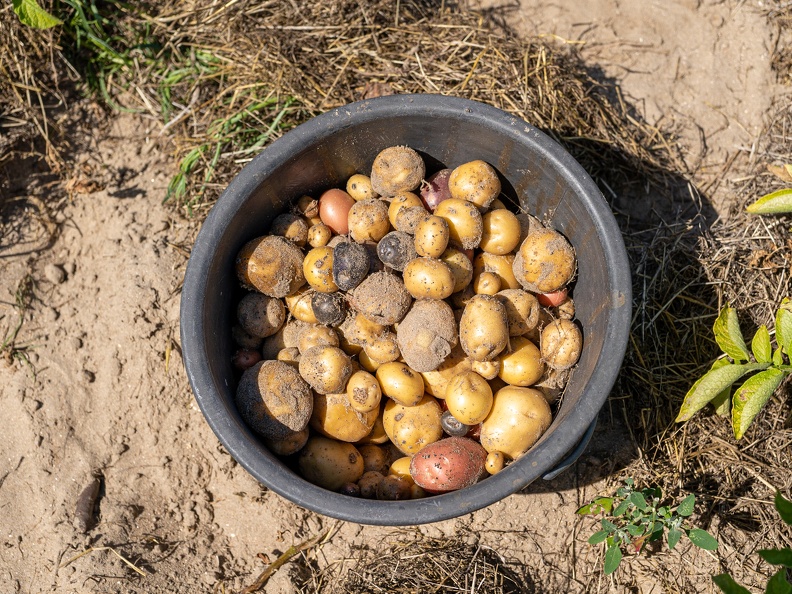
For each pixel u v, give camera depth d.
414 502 1.90
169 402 2.68
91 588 2.41
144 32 3.03
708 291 2.76
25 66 2.89
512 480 1.89
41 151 2.91
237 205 2.17
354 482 2.28
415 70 2.91
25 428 2.63
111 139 2.97
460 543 2.56
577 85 2.91
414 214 2.28
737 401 2.12
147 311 2.73
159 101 2.99
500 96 2.85
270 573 2.51
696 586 2.51
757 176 2.89
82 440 2.64
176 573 2.49
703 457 2.62
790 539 2.54
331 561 2.56
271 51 2.95
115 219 2.87
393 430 2.27
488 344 2.11
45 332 2.75
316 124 2.22
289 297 2.39
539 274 2.25
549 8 3.11
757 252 2.75
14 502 2.56
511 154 2.29
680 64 3.06
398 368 2.22
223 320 2.29
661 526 2.28
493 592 2.45
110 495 2.59
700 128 2.99
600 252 2.09
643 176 2.90
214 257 2.13
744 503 2.57
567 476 2.62
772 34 3.05
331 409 2.24
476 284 2.35
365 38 2.95
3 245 2.81
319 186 2.49
